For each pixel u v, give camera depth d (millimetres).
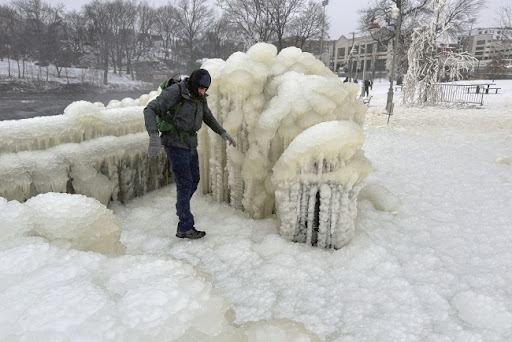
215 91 3648
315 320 2070
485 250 2934
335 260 2740
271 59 4004
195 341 994
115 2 52781
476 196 4301
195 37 54469
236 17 42188
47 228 1694
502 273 2559
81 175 3357
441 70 19062
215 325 1059
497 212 3768
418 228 3400
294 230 3006
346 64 65562
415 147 7570
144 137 4027
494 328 1992
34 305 966
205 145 3914
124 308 997
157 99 2875
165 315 990
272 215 3520
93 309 974
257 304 2223
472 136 8953
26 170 2922
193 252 2920
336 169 2803
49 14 49750
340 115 3318
